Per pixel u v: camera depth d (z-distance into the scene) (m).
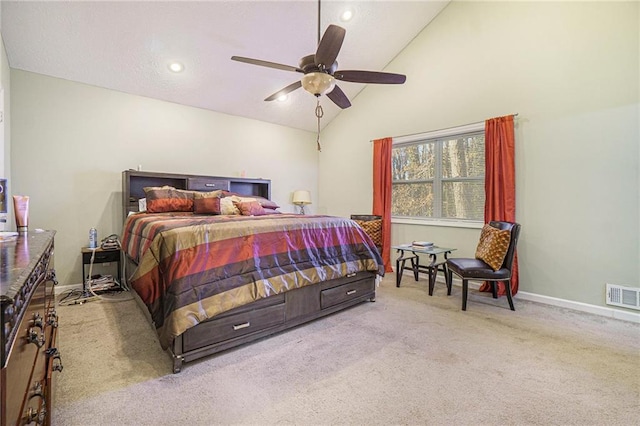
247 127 4.90
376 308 2.97
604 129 2.82
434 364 1.93
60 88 3.35
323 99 4.86
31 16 2.68
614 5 2.76
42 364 1.09
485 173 3.55
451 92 3.92
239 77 3.95
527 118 3.27
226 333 2.02
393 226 4.64
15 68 3.09
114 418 1.43
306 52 3.73
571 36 2.99
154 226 2.25
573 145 2.99
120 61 3.32
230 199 3.84
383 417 1.45
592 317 2.77
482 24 3.61
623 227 2.74
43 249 1.19
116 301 3.10
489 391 1.65
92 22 2.86
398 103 4.52
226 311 2.01
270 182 4.91
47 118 3.28
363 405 1.54
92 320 2.60
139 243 2.48
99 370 1.83
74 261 3.46
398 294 3.44
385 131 4.71
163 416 1.45
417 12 3.87
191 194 3.69
